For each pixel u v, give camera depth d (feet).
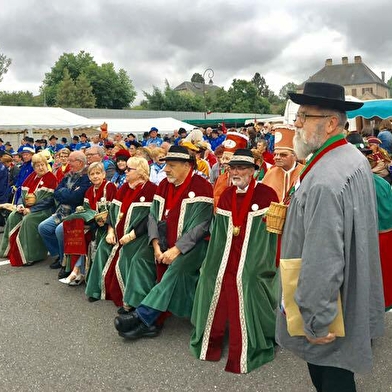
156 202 13.78
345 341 6.64
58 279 17.94
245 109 215.92
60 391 10.15
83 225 16.66
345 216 6.30
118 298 14.90
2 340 12.67
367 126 43.88
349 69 299.58
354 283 6.51
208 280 11.84
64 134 79.87
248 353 10.92
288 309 6.83
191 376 10.63
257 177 16.98
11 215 20.58
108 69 234.99
